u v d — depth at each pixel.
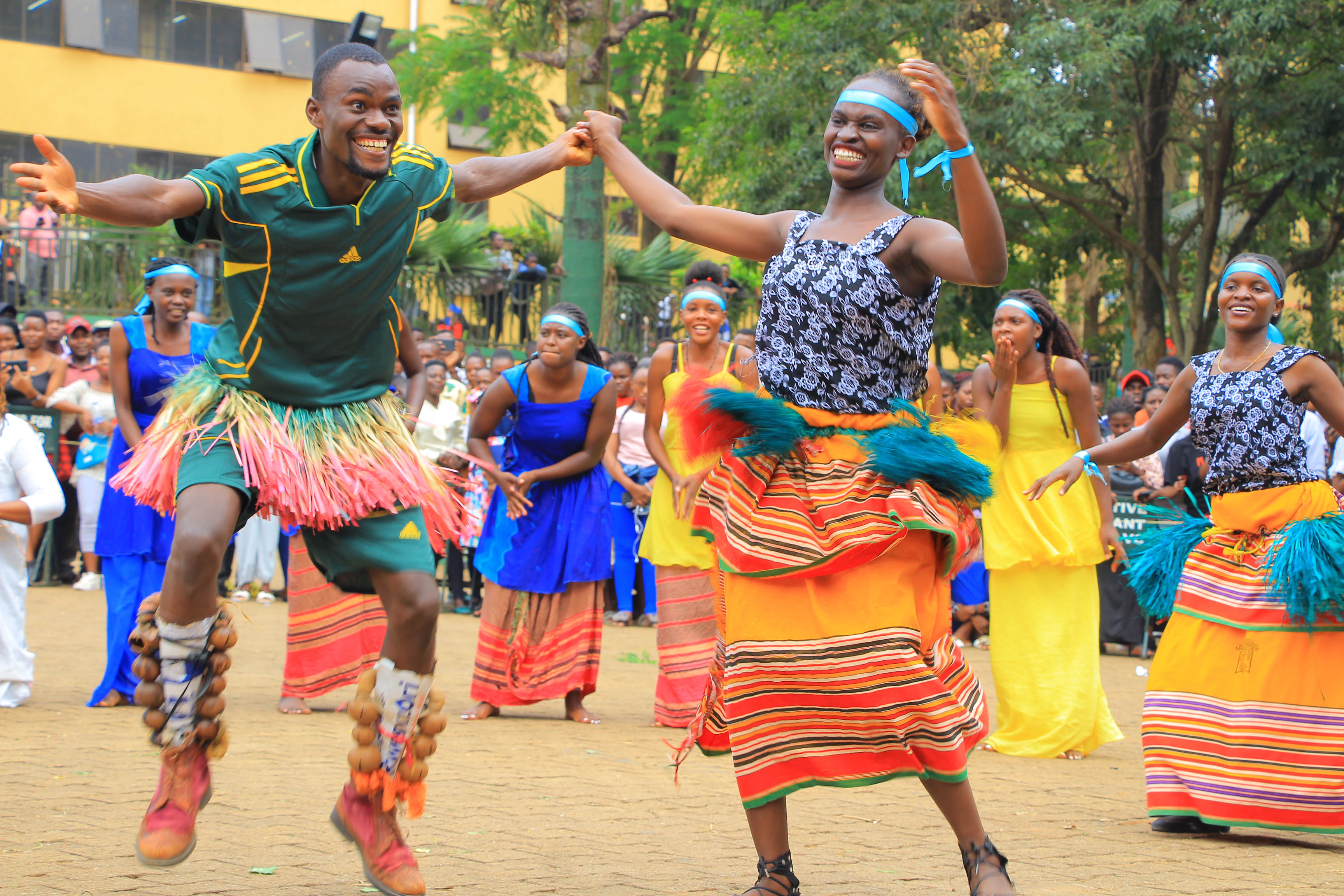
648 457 11.08
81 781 4.53
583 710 6.63
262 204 3.08
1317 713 4.33
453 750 5.51
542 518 6.55
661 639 6.46
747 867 3.61
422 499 3.28
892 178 15.91
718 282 6.50
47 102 24.86
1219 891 3.52
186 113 25.83
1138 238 20.53
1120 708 7.53
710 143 18.30
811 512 3.09
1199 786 4.36
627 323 18.25
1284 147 16.92
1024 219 20.70
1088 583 6.03
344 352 3.29
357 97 3.05
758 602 3.07
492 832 3.98
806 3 18.25
